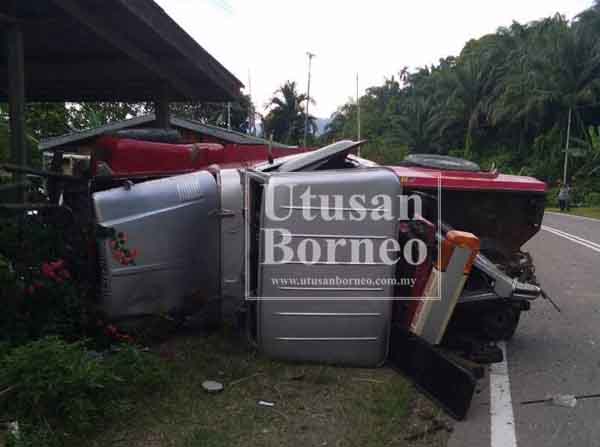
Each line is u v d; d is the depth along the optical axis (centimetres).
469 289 516
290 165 513
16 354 364
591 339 591
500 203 557
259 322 459
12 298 431
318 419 382
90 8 614
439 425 383
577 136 3975
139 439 349
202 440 347
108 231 477
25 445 309
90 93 1104
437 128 4969
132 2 617
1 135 1180
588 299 761
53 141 1563
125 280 493
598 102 3834
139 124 1625
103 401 366
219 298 520
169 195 515
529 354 543
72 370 350
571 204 3378
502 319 540
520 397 442
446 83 5038
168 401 398
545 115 4012
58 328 457
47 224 504
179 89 939
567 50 3875
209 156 711
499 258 543
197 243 522
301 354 464
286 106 4600
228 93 988
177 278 518
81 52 823
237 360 471
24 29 684
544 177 3847
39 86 1027
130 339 480
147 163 668
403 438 366
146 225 501
